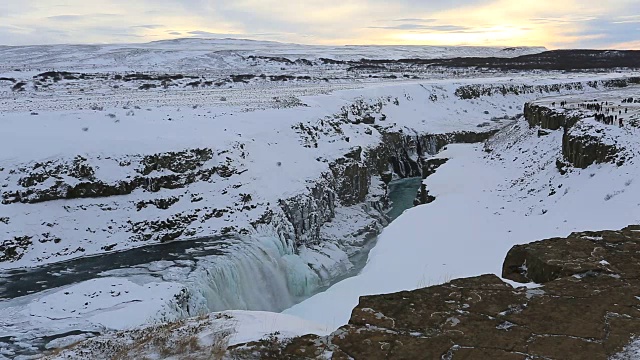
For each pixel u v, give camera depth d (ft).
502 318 21.54
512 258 28.94
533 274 26.99
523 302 22.67
